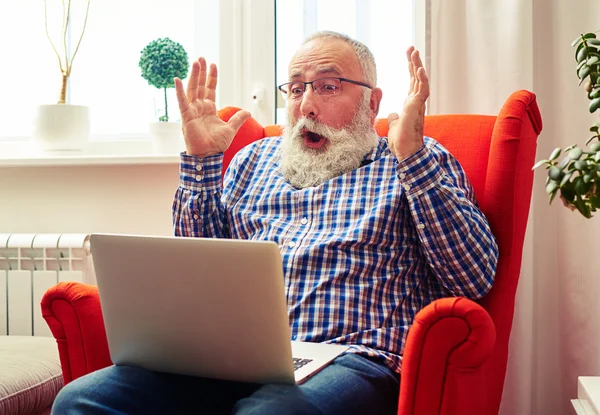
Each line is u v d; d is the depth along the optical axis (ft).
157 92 7.45
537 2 6.15
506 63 5.93
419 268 4.83
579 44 3.83
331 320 4.49
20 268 6.95
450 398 3.51
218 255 3.43
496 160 4.66
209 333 3.61
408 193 4.51
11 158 7.15
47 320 4.42
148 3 7.61
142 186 7.25
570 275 5.98
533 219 6.12
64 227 7.40
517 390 5.94
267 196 5.17
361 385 3.84
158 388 3.91
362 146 5.20
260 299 3.43
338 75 5.23
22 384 4.90
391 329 4.46
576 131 5.95
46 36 7.84
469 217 4.45
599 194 3.12
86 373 4.36
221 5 7.27
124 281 3.71
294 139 5.27
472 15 6.09
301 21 7.03
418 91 4.50
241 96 7.24
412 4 6.67
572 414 5.97
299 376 3.69
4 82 7.95
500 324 4.56
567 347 6.03
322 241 4.73
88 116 7.43
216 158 5.17
